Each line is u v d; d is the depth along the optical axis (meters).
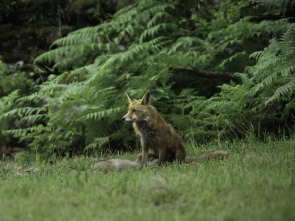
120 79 13.22
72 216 4.19
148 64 12.76
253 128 10.62
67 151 12.13
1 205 4.74
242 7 14.69
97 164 8.15
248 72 11.98
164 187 5.15
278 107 11.12
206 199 4.58
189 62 12.76
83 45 14.53
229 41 12.59
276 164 6.88
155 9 14.95
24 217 4.20
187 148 10.57
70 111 12.60
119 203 4.61
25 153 12.46
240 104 10.99
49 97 12.79
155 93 12.62
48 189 5.57
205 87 13.66
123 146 12.45
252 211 4.10
